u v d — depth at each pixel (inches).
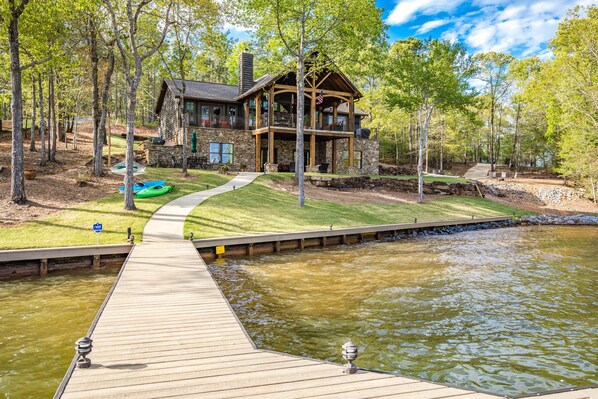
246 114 1355.8
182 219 683.4
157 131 2174.0
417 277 478.9
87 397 166.2
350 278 471.5
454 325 321.7
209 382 181.6
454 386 184.5
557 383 229.8
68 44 914.1
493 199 1405.0
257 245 631.2
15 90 661.3
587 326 321.1
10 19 636.7
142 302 310.7
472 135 2377.0
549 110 1514.5
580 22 1167.0
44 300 368.2
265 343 281.4
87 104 1491.1
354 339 291.4
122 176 961.5
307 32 990.4
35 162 1016.2
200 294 335.3
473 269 525.3
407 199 1202.6
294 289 422.3
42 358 249.1
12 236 534.9
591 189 1408.7
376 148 1572.3
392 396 172.4
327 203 974.4
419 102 1158.3
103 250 511.2
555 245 738.8
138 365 198.5
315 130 1307.8
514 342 289.3
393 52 1252.5
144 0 743.7
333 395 171.6
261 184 1029.8
